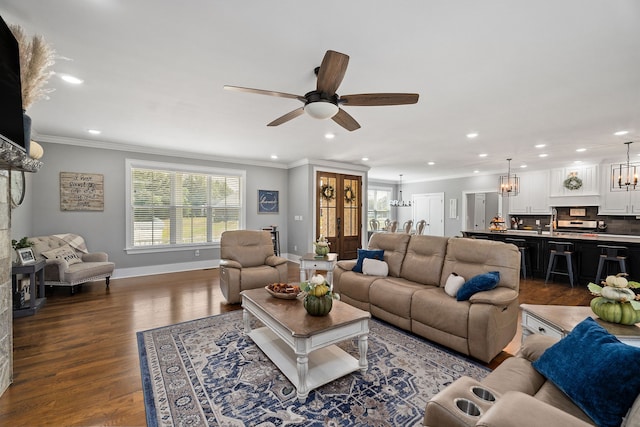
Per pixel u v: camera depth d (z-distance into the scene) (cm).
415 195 1050
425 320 267
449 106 315
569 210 724
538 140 465
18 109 154
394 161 674
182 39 197
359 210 735
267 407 180
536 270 558
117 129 409
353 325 214
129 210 517
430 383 206
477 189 872
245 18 175
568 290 462
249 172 659
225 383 205
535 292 449
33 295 336
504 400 97
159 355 243
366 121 368
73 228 471
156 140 473
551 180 726
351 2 160
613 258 453
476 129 404
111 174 501
